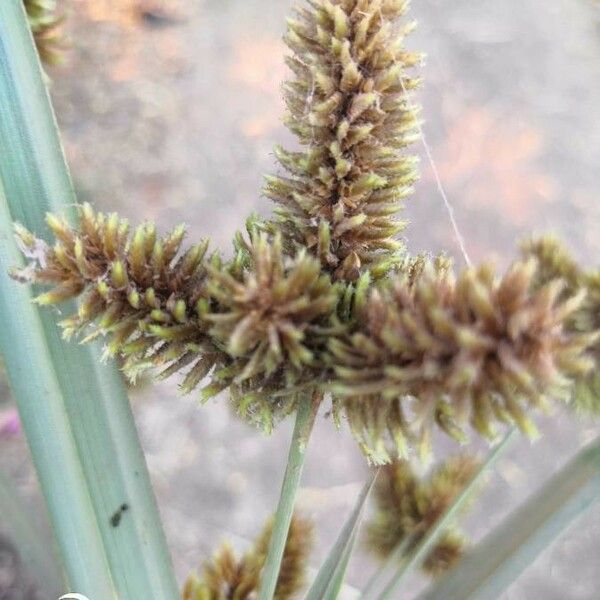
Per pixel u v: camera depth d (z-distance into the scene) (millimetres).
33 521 99
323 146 57
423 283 47
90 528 69
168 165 263
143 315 56
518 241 55
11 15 64
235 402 60
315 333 51
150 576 71
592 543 211
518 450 218
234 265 55
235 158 269
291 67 58
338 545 83
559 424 220
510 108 282
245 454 218
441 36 302
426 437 48
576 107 285
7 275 63
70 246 56
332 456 216
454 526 89
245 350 51
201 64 291
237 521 210
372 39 55
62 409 67
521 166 265
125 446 70
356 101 55
